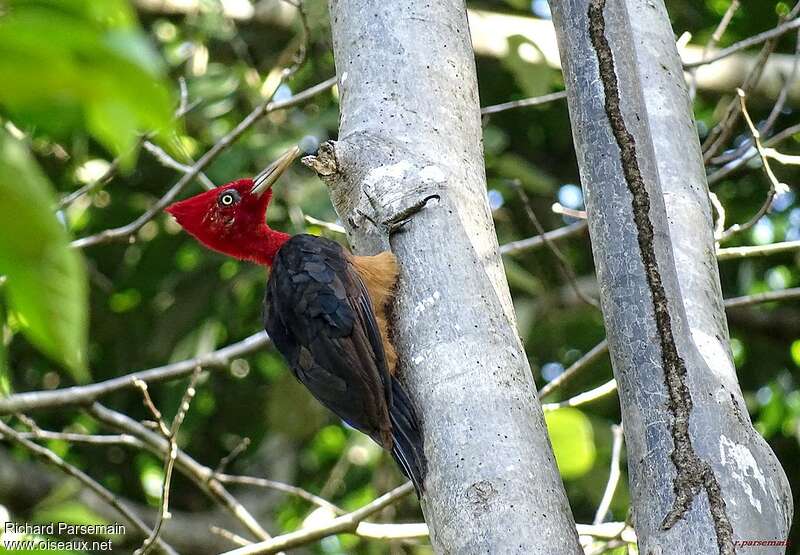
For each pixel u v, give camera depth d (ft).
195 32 56.34
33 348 58.34
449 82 29.58
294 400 53.42
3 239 9.89
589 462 38.24
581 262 62.54
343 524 34.53
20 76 9.89
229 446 63.31
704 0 61.67
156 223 58.13
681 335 23.49
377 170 28.50
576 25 25.81
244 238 37.78
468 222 27.48
